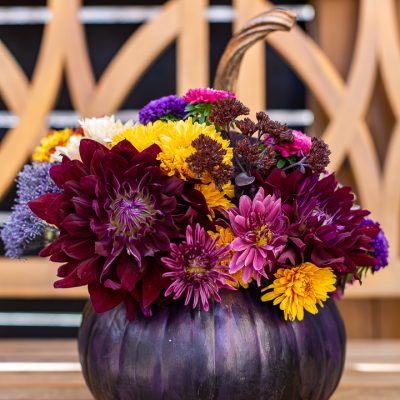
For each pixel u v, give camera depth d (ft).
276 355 3.21
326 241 3.18
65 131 3.71
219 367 3.17
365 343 5.24
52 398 4.10
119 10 6.44
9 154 5.57
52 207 3.14
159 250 3.11
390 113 5.95
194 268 3.10
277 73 6.41
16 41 6.46
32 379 4.33
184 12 5.53
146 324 3.23
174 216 3.13
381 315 6.06
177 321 3.20
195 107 3.36
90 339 3.35
